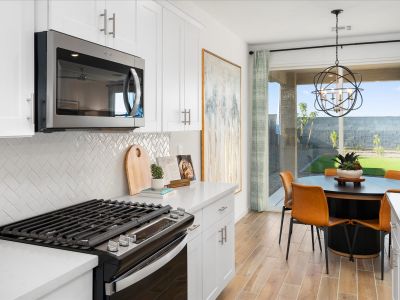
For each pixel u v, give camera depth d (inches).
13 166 71.4
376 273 136.4
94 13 72.2
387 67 211.6
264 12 164.7
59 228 66.7
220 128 180.1
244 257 152.1
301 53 222.2
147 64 91.7
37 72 61.4
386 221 130.5
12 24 55.7
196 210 93.5
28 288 45.3
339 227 155.7
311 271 137.9
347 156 168.6
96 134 94.5
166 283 74.3
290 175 178.4
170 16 103.2
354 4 155.4
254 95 230.1
